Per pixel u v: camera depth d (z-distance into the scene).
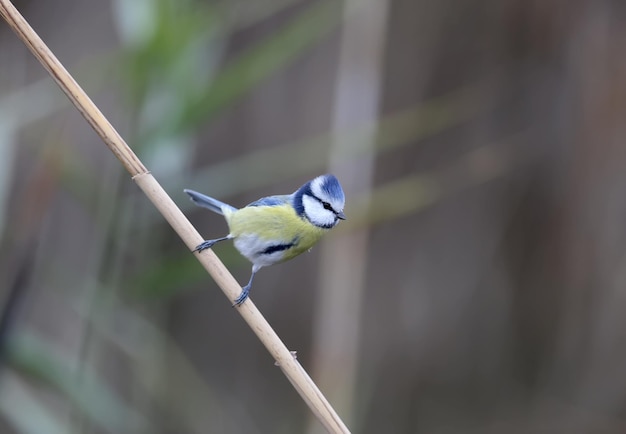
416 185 8.62
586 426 11.99
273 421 12.13
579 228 12.09
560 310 12.32
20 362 7.52
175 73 7.54
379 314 12.43
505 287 12.49
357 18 9.52
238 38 11.52
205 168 11.62
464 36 12.15
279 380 12.45
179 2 7.75
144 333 8.91
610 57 11.57
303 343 12.01
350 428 8.83
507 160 11.95
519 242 12.44
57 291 8.81
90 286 8.05
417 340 12.45
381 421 12.24
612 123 11.63
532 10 12.00
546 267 12.34
